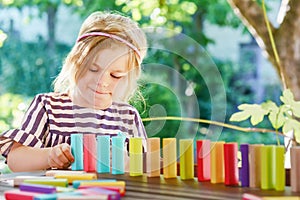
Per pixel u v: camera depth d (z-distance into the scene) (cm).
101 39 124
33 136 146
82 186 100
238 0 206
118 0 313
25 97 386
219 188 104
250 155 105
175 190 102
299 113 141
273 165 103
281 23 199
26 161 139
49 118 153
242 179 106
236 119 145
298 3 197
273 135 388
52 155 132
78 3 379
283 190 102
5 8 391
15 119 342
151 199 94
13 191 96
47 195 89
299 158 101
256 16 203
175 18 366
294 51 196
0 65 389
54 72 388
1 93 388
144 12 321
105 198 87
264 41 202
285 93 142
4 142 143
